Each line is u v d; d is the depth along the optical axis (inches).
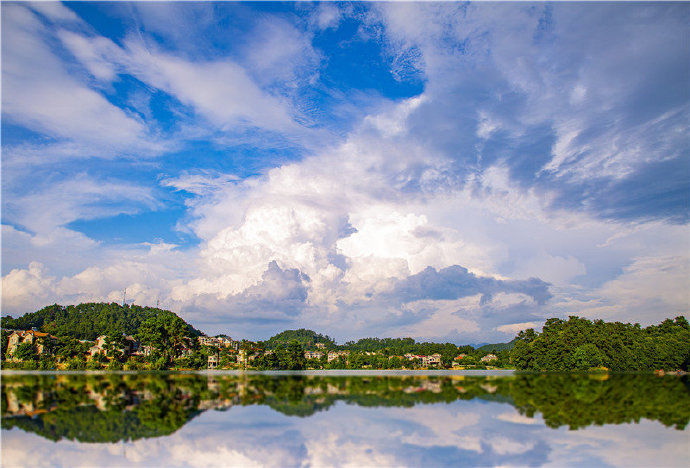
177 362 7081.7
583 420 1925.4
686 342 7017.7
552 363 6850.4
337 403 2337.6
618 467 1310.3
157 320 7342.5
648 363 6515.8
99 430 1674.5
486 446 1513.3
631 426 1818.4
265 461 1360.7
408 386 3319.4
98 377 4229.8
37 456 1370.6
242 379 4168.3
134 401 2349.9
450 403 2342.5
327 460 1373.0
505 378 4510.3
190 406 2214.6
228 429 1712.6
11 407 2128.4
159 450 1446.9
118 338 7691.9
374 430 1713.8
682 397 2790.4
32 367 6697.8
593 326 7470.5
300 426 1770.4
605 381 4065.0
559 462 1366.9
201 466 1309.1
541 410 2149.4
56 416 1905.8
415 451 1457.9
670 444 1552.7
